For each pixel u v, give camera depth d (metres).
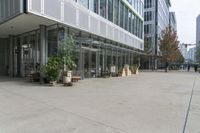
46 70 15.77
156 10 70.44
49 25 18.28
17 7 14.56
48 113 7.68
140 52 47.28
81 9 20.11
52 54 18.55
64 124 6.45
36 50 20.48
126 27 34.38
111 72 26.94
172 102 9.91
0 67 26.86
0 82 17.25
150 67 64.38
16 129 6.00
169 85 17.44
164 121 6.82
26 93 11.88
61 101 9.77
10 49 24.39
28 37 22.36
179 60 82.12
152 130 5.98
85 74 22.44
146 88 15.10
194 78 26.33
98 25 23.80
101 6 24.84
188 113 7.86
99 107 8.67
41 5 14.97
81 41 21.45
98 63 25.28
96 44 24.80
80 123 6.55
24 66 23.09
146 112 7.94
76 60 20.58
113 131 5.86
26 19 16.12
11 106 8.71
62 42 17.17
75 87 14.77
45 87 14.45
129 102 9.77
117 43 31.69
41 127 6.17
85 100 10.09
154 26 70.62
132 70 34.12
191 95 12.13
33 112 7.80
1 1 17.84
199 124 6.55
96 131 5.86
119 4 30.95
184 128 6.17
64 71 16.70
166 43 51.69
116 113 7.75
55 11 16.39
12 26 19.00
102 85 16.33
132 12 37.44
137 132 5.81
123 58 35.09
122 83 18.20
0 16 18.09
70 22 18.30
